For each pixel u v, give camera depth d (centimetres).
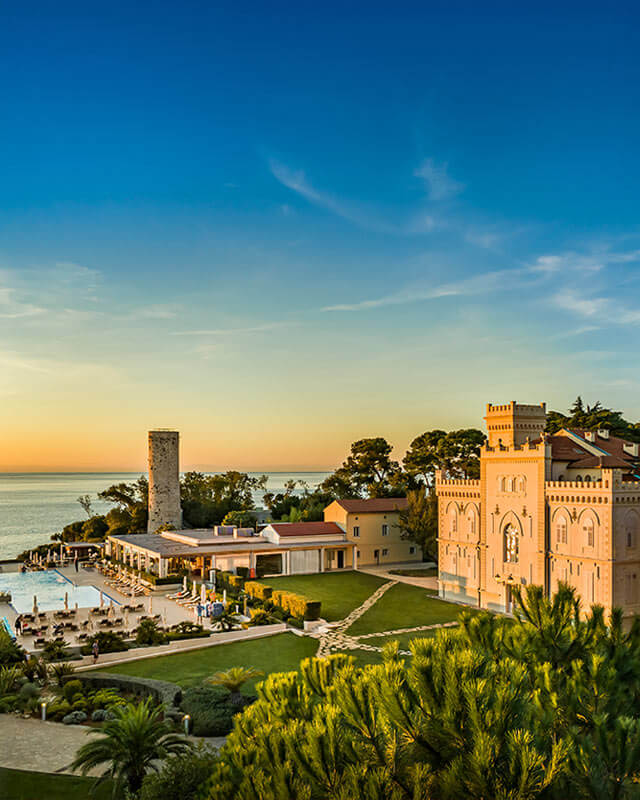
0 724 3306
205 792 1641
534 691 1452
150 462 10838
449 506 6812
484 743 1159
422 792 1181
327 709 1362
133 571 8056
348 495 12488
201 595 6519
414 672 1324
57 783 2586
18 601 6906
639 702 1573
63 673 4028
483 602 6297
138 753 2548
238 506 12706
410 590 7288
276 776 1310
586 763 1214
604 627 1823
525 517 5834
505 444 6241
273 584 7681
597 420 9712
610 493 5066
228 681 3628
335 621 5891
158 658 4725
